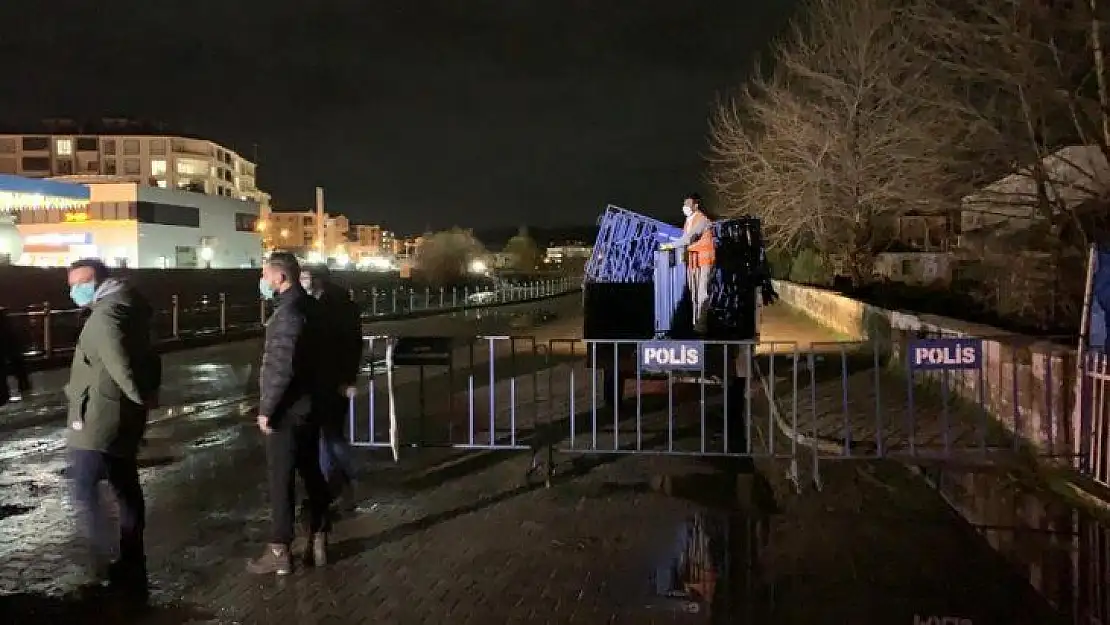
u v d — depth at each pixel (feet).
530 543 22.41
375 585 19.66
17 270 96.07
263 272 20.94
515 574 20.24
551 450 28.73
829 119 107.14
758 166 123.65
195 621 17.80
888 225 122.11
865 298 85.87
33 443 36.32
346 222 442.50
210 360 71.92
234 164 342.44
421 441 32.35
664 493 26.99
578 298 241.76
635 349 38.19
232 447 35.29
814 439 27.76
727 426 31.04
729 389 36.40
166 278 123.75
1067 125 54.29
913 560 20.95
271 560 20.34
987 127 54.03
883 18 101.04
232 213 232.32
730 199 130.00
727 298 37.37
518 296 212.02
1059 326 52.13
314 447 20.80
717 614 17.92
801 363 57.26
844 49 104.73
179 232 208.33
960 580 19.70
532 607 18.31
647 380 38.32
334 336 26.12
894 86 81.61
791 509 25.18
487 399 46.24
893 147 92.27
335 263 314.35
